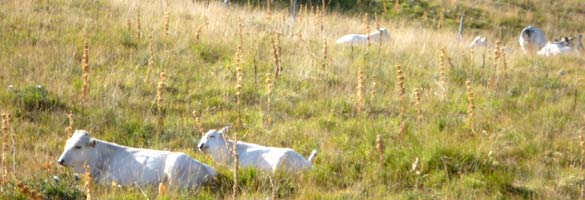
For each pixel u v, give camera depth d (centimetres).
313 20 8131
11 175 3544
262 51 6406
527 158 4356
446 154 4081
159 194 3350
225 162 3878
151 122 4622
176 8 7750
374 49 6838
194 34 6644
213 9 8062
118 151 3647
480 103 5447
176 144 4325
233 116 4869
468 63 6444
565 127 4972
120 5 7450
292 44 6681
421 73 6159
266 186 3538
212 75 5716
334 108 5128
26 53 5722
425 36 8075
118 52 5966
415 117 5047
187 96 5191
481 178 3875
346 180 3791
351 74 5897
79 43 6088
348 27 8350
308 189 3556
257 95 5319
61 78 5306
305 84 5622
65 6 7144
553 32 12600
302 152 4222
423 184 3806
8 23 6344
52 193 3325
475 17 12762
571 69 7100
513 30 12544
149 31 6625
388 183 3778
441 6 12925
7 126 3588
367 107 5162
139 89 5216
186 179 3466
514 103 5538
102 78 5359
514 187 3834
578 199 3766
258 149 3856
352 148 4297
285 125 4709
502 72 6344
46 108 4734
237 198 3409
